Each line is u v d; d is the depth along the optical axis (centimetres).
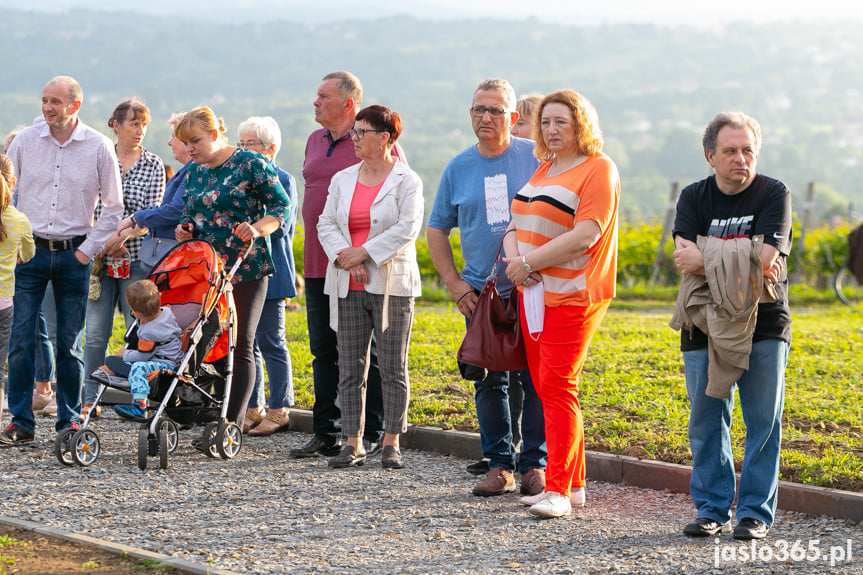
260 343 985
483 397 789
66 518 704
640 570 600
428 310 2055
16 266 918
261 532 677
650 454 826
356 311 847
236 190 885
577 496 742
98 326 1005
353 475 832
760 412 660
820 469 762
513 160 803
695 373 675
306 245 891
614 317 1741
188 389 865
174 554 628
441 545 650
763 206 653
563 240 693
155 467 852
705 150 666
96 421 1034
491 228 796
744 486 669
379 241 828
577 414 719
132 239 998
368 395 910
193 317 892
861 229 1847
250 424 986
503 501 759
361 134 830
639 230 2698
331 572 596
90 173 926
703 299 657
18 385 923
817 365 1223
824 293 2481
